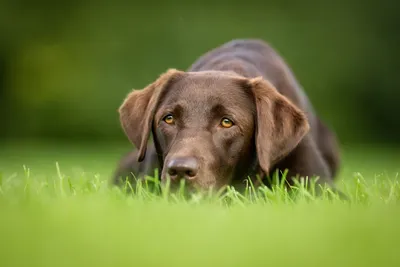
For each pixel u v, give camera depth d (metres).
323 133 12.16
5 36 37.66
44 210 6.08
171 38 37.19
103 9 37.66
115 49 37.34
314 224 5.63
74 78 37.25
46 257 4.38
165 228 5.33
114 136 36.88
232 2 37.38
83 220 5.58
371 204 7.68
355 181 9.34
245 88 9.20
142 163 10.28
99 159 23.41
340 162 12.66
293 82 11.12
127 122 9.67
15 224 5.39
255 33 37.34
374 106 37.09
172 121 8.92
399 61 37.28
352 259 4.47
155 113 9.26
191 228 5.34
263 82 9.27
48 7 37.75
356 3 37.47
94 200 7.19
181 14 37.31
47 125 37.34
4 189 8.68
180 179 8.04
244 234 5.16
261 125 8.95
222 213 6.41
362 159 24.47
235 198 8.13
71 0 37.78
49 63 37.69
